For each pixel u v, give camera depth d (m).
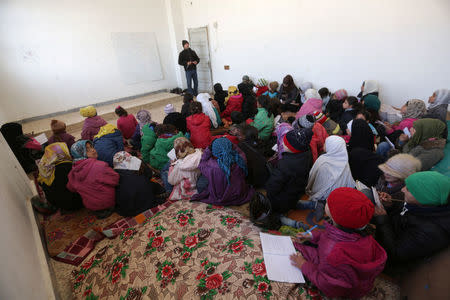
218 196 1.86
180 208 1.63
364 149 1.76
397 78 3.25
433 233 0.93
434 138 1.76
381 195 1.38
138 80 6.12
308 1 3.72
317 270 0.98
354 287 0.90
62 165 2.04
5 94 4.41
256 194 1.60
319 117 2.39
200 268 1.12
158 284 1.10
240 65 5.34
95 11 5.06
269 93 4.30
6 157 2.05
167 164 2.36
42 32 4.55
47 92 4.84
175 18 6.08
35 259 1.37
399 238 1.09
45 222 2.07
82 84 5.25
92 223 2.01
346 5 3.36
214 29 5.49
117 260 1.30
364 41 3.37
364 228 0.94
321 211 1.66
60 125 2.84
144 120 3.09
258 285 1.00
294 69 4.38
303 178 1.65
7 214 1.22
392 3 2.98
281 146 2.21
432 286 0.87
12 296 0.70
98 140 2.33
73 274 1.45
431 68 2.95
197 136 2.68
